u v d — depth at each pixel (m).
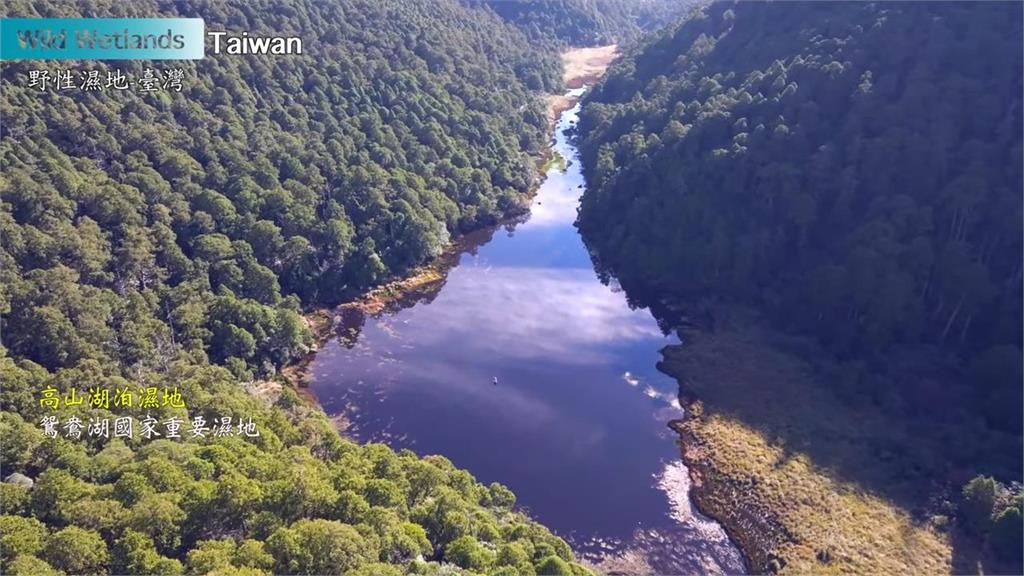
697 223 110.19
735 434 81.31
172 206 98.44
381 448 67.50
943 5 105.69
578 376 94.25
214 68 119.62
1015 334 82.50
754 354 94.31
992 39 97.31
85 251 83.38
